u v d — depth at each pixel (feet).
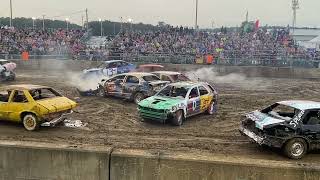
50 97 47.26
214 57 119.14
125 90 65.16
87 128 47.60
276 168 26.66
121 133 45.75
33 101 44.86
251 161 27.58
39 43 132.77
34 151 28.96
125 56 123.24
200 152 38.78
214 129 48.78
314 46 154.92
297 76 108.68
